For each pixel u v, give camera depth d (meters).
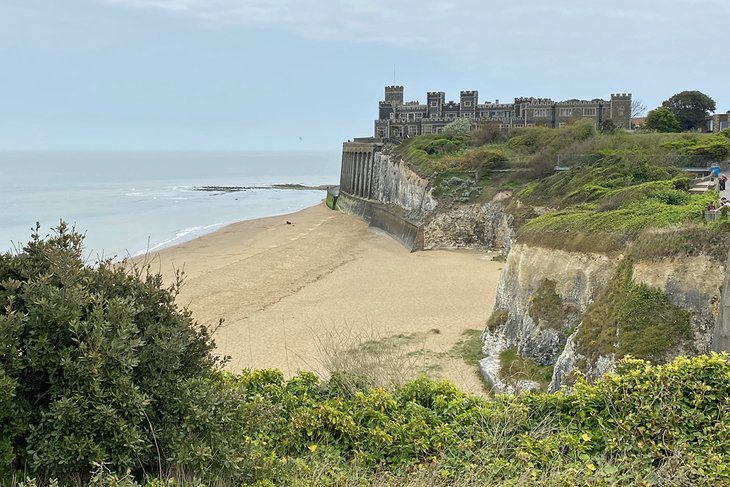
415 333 31.30
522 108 106.25
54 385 7.90
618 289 20.28
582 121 78.50
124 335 8.05
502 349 27.22
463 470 9.82
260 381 12.43
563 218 29.00
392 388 12.88
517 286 28.84
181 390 8.75
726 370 10.95
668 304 18.17
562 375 20.83
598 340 19.72
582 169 49.88
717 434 9.98
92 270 9.38
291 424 10.78
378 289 41.97
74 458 7.74
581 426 10.88
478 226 59.38
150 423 8.23
